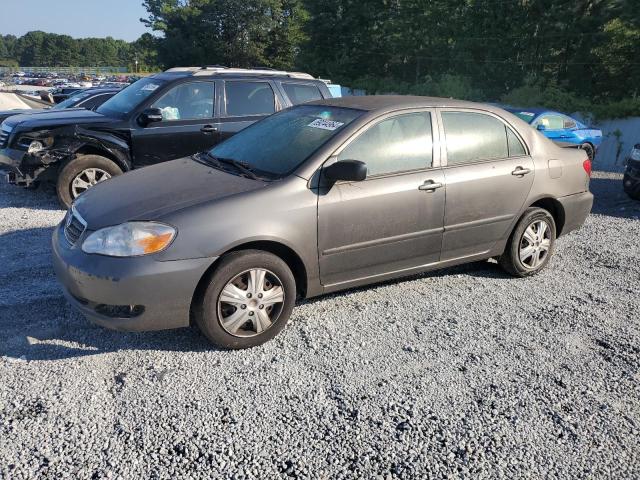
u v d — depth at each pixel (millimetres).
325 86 8781
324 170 4074
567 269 5801
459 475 2758
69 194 7418
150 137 7590
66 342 3926
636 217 8570
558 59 28844
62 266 3746
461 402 3354
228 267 3721
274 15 64875
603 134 21906
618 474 2809
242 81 8172
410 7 36625
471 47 32656
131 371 3586
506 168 5027
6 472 2676
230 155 4727
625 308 4820
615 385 3598
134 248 3539
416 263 4695
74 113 7953
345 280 4355
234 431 3027
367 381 3543
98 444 2895
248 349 3908
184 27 65562
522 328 4367
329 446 2932
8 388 3344
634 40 24578
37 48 191250
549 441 3035
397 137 4504
